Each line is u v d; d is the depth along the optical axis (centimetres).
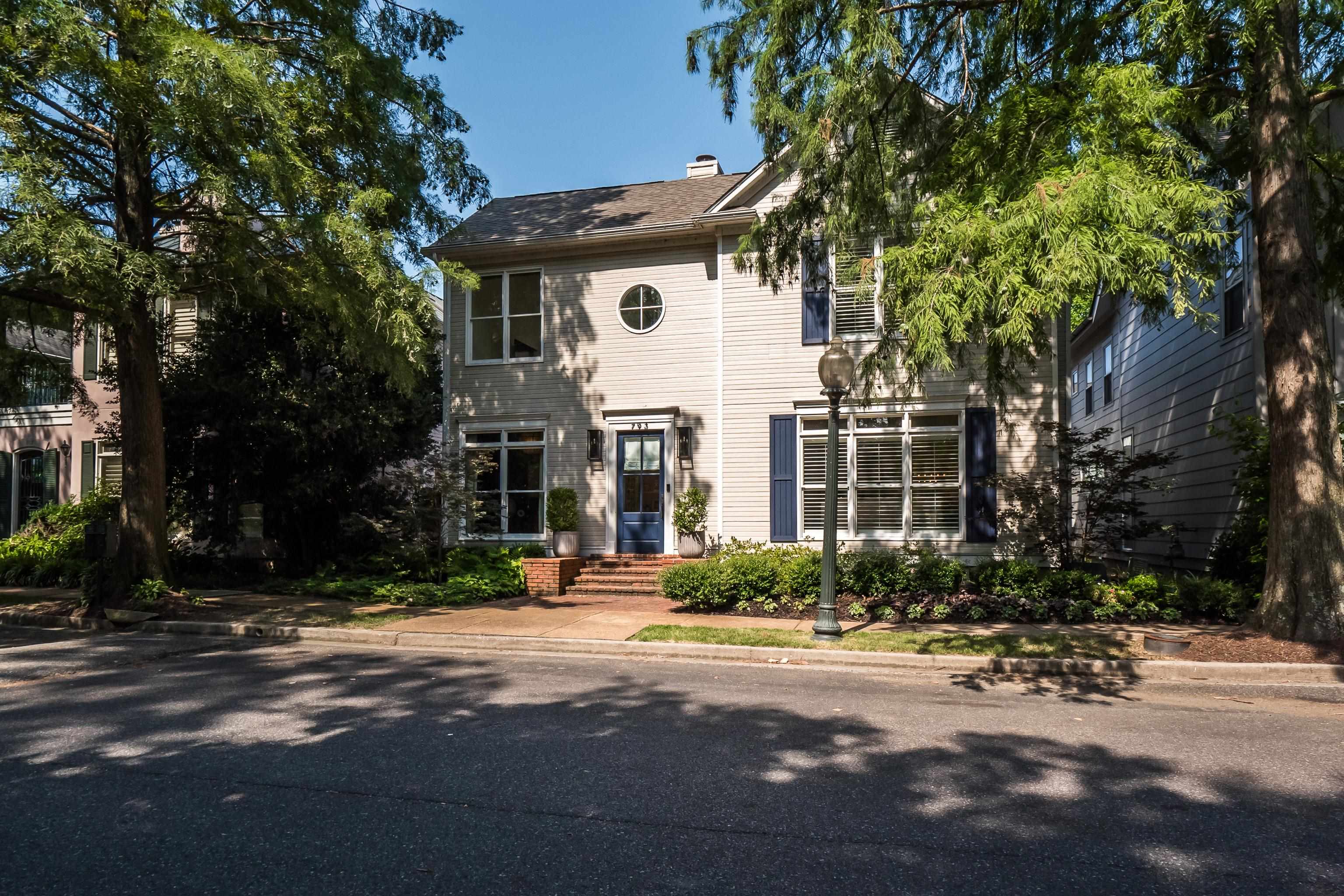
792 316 1512
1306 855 402
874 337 1457
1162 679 848
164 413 1485
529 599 1425
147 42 990
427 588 1377
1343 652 845
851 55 882
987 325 827
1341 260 1095
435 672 873
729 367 1543
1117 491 1262
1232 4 833
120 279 1025
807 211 1088
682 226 1563
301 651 1013
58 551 1730
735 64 1027
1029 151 869
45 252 949
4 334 1455
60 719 664
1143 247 684
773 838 420
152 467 1303
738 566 1269
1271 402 934
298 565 1680
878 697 754
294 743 593
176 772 526
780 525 1488
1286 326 915
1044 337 830
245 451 1527
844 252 1104
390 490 1573
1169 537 1605
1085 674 870
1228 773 529
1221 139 1259
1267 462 1185
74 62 978
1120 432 2197
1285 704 749
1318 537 886
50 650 1009
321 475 1517
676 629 1076
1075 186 706
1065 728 642
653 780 511
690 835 424
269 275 1270
